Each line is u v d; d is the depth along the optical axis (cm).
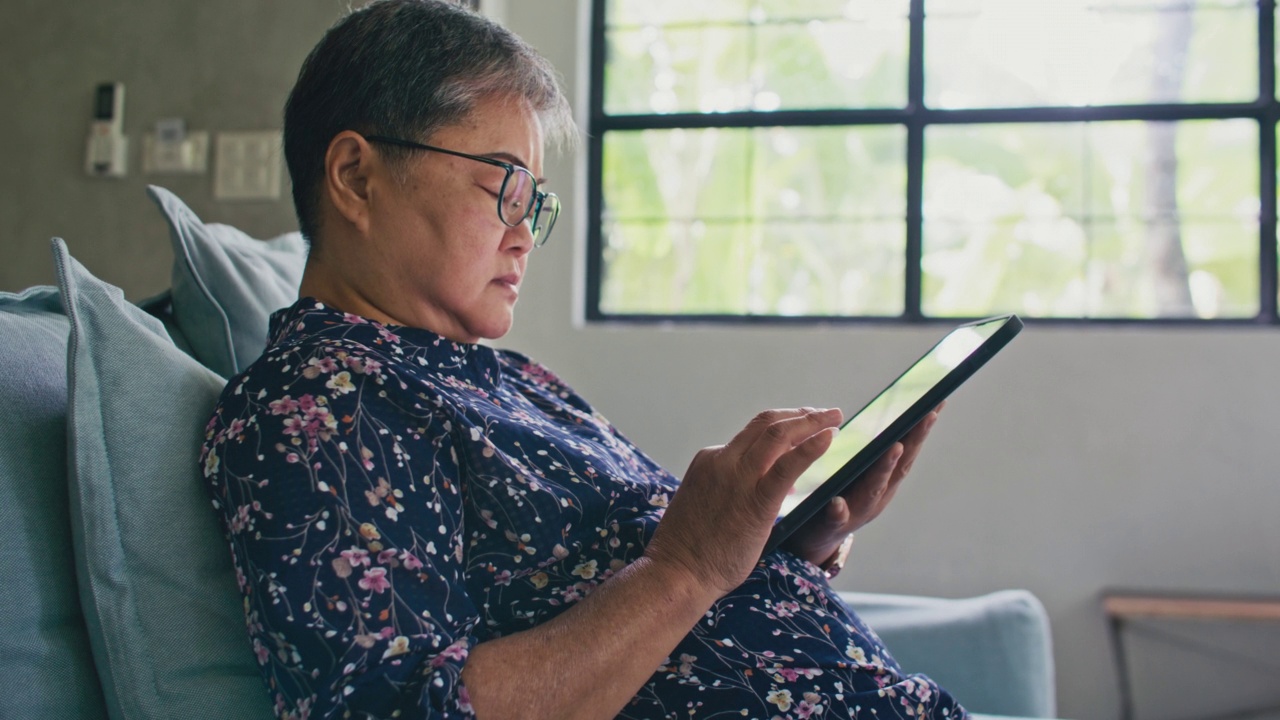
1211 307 257
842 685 89
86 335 81
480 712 72
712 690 85
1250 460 241
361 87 89
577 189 269
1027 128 264
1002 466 248
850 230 270
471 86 89
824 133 272
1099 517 245
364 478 75
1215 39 258
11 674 76
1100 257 261
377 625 71
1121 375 245
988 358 85
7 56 240
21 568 78
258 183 233
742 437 83
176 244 110
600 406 264
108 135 235
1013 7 264
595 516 87
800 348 258
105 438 80
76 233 237
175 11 237
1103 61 261
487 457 83
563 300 268
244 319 116
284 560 71
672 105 278
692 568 79
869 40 270
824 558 112
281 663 72
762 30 275
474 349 95
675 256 277
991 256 264
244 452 77
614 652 75
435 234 89
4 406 80
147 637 79
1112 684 243
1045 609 246
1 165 239
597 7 281
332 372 80
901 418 85
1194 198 258
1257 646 238
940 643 147
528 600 84
